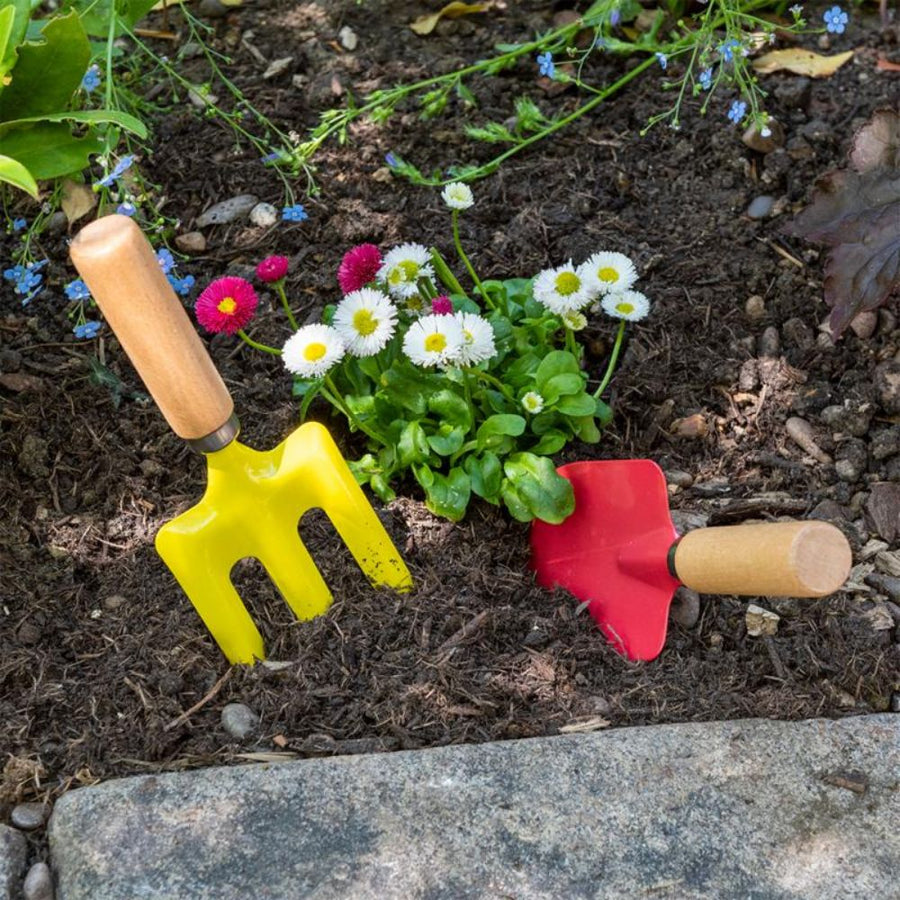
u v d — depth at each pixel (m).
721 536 0.52
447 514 0.60
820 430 0.65
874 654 0.56
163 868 0.47
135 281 0.48
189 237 0.72
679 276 0.70
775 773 0.50
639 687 0.55
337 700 0.54
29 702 0.54
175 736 0.53
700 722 0.53
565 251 0.71
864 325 0.68
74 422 0.64
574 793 0.49
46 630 0.57
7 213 0.71
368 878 0.47
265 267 0.59
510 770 0.50
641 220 0.73
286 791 0.49
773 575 0.50
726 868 0.47
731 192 0.73
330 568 0.59
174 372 0.50
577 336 0.68
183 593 0.58
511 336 0.64
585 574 0.59
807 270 0.70
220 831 0.48
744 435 0.65
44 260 0.70
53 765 0.52
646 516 0.56
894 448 0.64
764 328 0.68
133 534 0.61
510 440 0.61
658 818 0.49
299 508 0.56
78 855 0.48
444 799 0.49
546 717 0.53
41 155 0.60
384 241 0.72
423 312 0.62
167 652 0.56
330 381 0.61
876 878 0.47
